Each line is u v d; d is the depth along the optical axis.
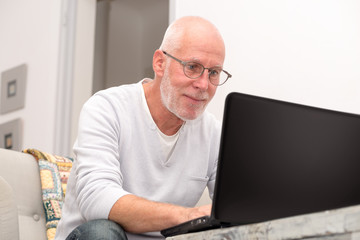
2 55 4.43
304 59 2.52
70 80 3.83
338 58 2.42
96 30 5.31
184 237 0.98
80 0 3.96
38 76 4.04
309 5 2.55
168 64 1.55
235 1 2.79
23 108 4.11
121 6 5.61
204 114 1.73
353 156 1.01
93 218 1.35
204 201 1.90
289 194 0.95
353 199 0.99
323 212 0.72
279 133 0.96
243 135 0.94
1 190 1.38
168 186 1.60
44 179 1.92
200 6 2.92
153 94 1.62
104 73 5.31
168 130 1.63
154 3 5.57
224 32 2.81
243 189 0.93
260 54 2.66
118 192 1.34
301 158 0.97
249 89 2.66
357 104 2.34
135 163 1.58
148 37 5.67
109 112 1.57
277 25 2.63
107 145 1.49
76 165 1.52
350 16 2.41
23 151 2.05
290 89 2.54
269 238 0.79
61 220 1.55
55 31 3.98
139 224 1.28
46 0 4.11
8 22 4.43
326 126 1.00
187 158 1.66
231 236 0.86
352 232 0.69
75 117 3.76
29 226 1.81
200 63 1.50
